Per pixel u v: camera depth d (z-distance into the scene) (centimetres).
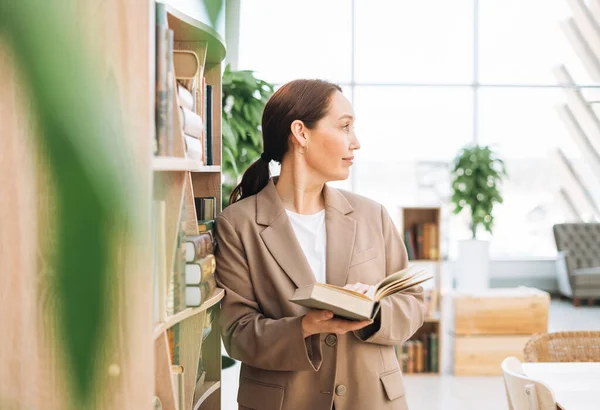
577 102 925
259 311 178
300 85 178
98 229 115
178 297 142
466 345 524
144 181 114
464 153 646
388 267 188
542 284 927
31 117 114
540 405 180
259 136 451
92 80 114
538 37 913
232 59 721
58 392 115
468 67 917
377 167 931
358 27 904
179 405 156
